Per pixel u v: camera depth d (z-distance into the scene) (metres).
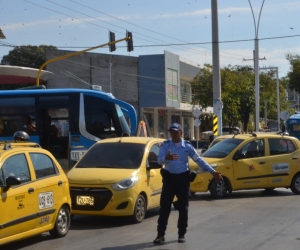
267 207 13.55
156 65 48.28
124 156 12.01
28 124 18.17
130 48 26.89
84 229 10.81
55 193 9.62
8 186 8.19
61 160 18.11
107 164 11.88
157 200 12.22
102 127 18.30
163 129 53.34
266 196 16.05
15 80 26.25
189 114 59.59
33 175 9.06
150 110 50.38
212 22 24.86
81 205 11.02
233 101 50.56
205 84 54.66
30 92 18.23
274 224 11.01
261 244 9.04
